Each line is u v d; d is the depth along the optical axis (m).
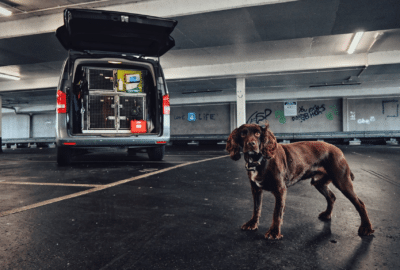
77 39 5.27
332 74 13.70
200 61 12.68
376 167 5.88
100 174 4.86
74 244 1.90
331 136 20.33
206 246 1.85
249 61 12.73
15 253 1.76
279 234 1.97
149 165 6.11
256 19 6.99
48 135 30.30
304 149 2.16
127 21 4.78
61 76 5.45
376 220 2.36
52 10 7.27
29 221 2.39
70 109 5.47
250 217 2.49
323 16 6.78
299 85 17.52
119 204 2.94
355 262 1.60
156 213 2.62
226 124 26.08
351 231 2.10
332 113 23.20
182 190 3.61
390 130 20.39
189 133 26.97
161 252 1.76
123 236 2.04
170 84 16.64
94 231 2.15
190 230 2.16
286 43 10.05
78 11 4.51
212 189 3.67
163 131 5.98
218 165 6.18
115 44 5.65
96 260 1.66
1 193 3.50
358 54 11.56
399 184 4.02
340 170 2.08
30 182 4.23
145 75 6.36
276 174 1.95
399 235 2.01
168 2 6.78
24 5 7.00
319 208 2.75
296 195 3.31
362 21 7.07
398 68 12.01
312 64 12.01
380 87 20.03
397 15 6.71
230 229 2.18
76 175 4.78
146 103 6.36
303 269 1.52
